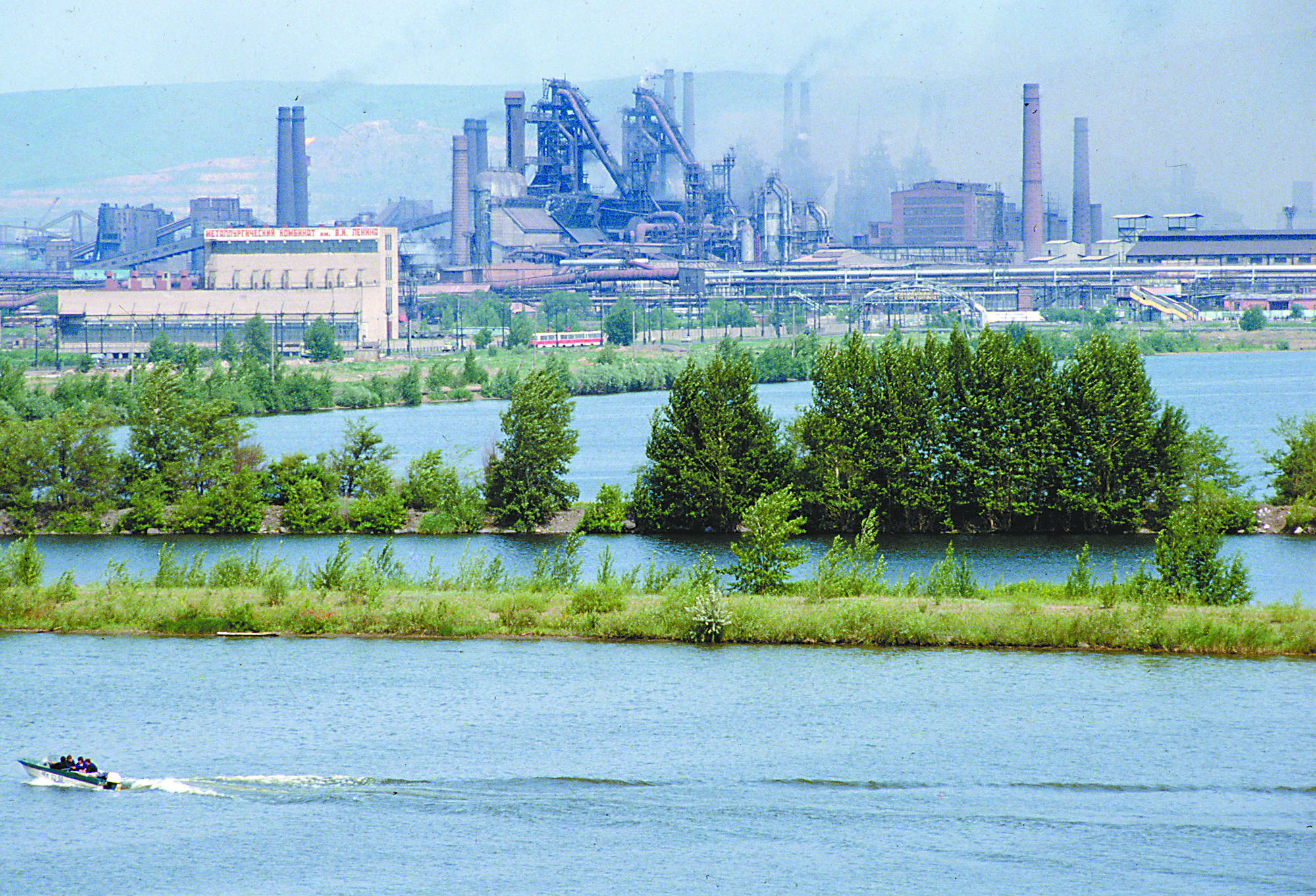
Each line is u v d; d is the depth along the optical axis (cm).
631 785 19900
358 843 18250
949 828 18438
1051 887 16850
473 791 19738
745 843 18125
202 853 17988
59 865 17662
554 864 17625
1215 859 17450
